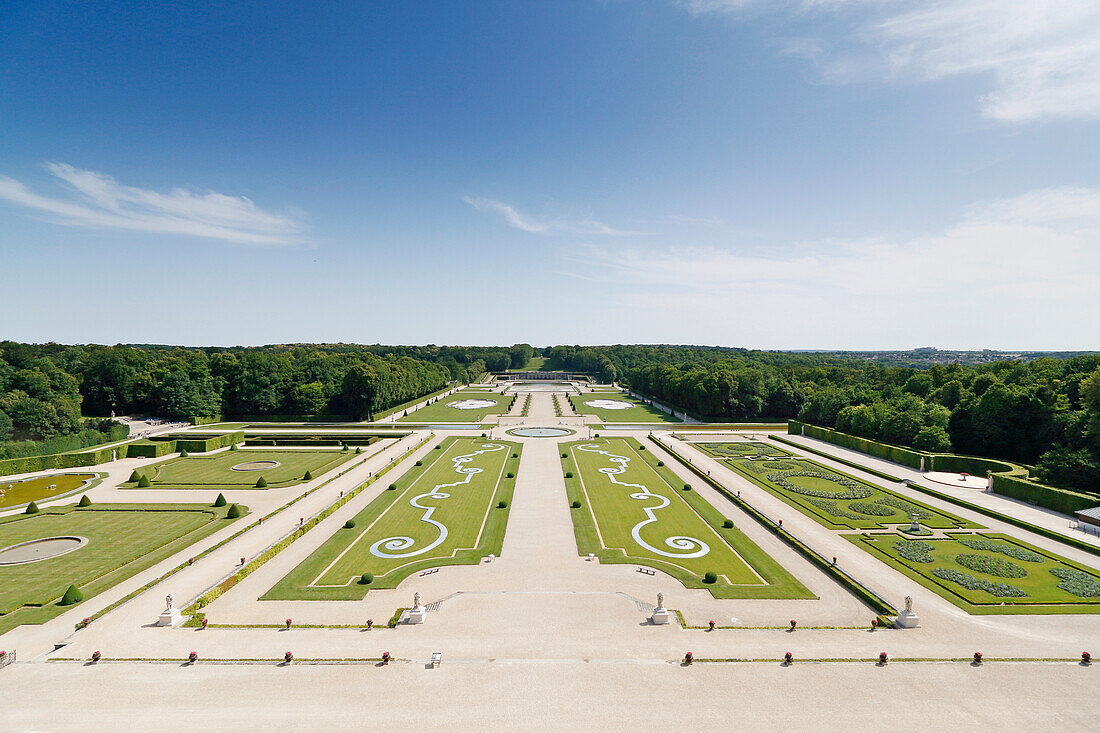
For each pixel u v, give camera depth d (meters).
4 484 84.31
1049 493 68.00
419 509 69.69
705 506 70.38
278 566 51.53
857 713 29.00
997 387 94.31
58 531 61.94
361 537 59.62
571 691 31.11
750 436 132.25
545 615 41.38
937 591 45.03
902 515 65.69
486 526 62.94
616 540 58.38
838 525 61.84
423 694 30.86
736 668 33.47
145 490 80.69
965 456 91.44
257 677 32.72
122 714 29.12
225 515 67.88
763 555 53.72
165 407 159.88
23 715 29.03
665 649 36.19
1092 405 74.69
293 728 27.97
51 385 142.62
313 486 82.75
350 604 43.88
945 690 31.12
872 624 39.62
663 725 28.03
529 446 114.81
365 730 27.83
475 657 35.09
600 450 110.31
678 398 187.75
